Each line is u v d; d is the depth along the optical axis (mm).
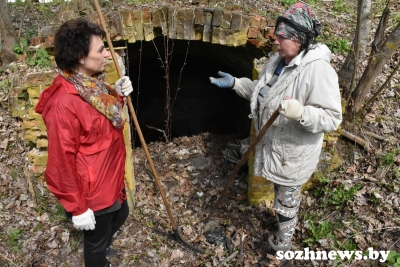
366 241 3447
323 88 2586
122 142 2703
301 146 2873
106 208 2654
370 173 4020
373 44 3994
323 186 4059
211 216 4055
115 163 2623
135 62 6340
